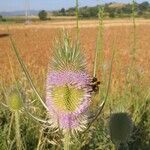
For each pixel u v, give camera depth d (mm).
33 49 2662
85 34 3693
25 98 350
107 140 411
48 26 5016
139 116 483
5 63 1892
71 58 249
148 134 454
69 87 242
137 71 567
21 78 503
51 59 254
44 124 253
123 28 4168
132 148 425
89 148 411
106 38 3023
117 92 643
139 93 559
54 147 401
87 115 248
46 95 250
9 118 470
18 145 351
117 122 286
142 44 2811
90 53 2215
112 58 248
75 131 252
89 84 245
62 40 253
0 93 481
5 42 2984
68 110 243
